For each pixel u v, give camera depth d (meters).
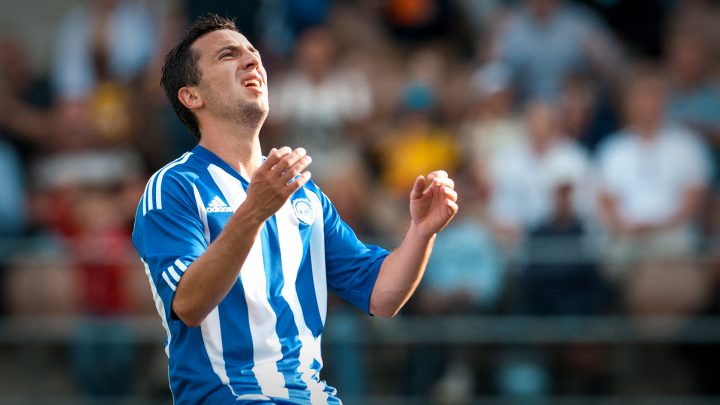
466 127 27.42
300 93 27.77
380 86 29.08
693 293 21.70
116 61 30.06
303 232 11.86
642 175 25.16
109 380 22.34
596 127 27.91
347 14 31.44
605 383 21.64
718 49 30.83
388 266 12.07
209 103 11.70
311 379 11.47
